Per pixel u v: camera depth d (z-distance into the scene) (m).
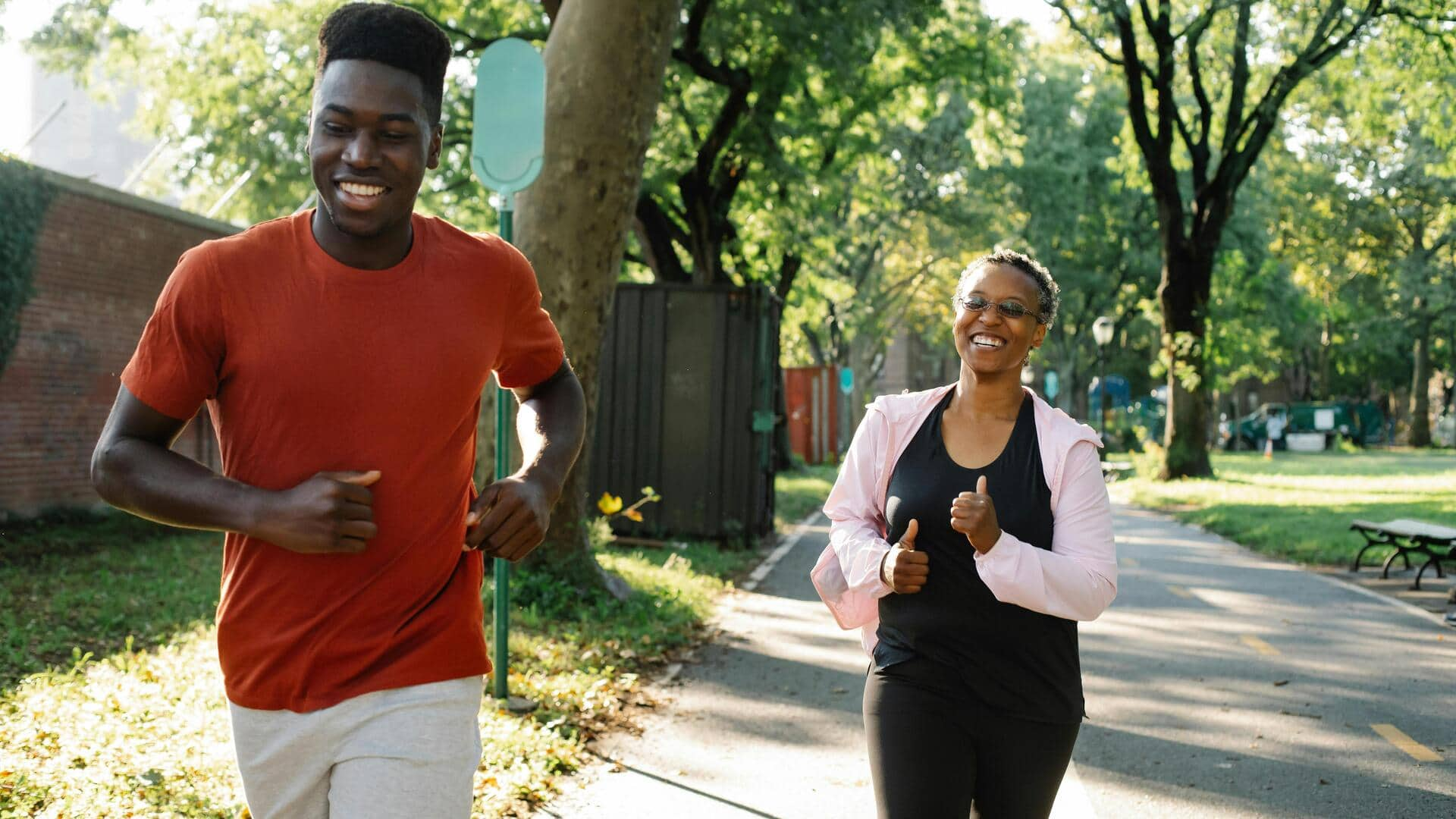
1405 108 27.88
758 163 21.36
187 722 5.32
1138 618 9.89
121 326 13.98
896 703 2.93
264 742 2.29
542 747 5.41
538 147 6.36
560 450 2.58
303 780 2.31
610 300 9.40
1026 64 41.81
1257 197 43.06
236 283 2.20
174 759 4.75
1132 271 46.50
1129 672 7.77
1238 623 9.68
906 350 75.69
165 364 2.19
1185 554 14.77
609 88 8.98
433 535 2.31
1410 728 6.39
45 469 12.92
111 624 7.88
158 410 2.20
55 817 4.12
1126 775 5.54
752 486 14.31
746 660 8.01
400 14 2.25
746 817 4.83
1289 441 58.03
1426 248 52.38
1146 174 30.53
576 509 9.31
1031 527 2.97
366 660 2.27
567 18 9.05
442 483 2.32
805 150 23.50
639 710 6.57
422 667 2.29
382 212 2.21
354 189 2.19
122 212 13.87
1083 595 2.82
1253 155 27.70
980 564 2.83
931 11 20.31
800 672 7.65
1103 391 32.62
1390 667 7.96
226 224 15.66
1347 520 17.44
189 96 21.62
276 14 21.53
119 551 11.57
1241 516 18.50
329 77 2.20
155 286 14.52
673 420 14.41
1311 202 46.50
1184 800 5.18
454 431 2.34
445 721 2.30
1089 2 26.91
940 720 2.90
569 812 4.82
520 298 2.52
